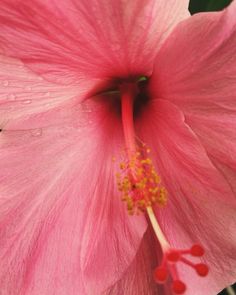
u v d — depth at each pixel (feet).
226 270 0.54
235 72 0.46
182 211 0.55
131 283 0.56
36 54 0.46
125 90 0.56
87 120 0.55
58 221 0.53
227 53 0.45
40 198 0.51
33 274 0.51
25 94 0.48
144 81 0.56
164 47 0.48
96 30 0.45
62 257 0.53
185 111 0.51
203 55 0.46
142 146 0.57
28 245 0.51
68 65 0.48
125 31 0.46
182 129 0.52
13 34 0.43
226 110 0.49
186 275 0.55
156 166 0.56
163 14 0.45
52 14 0.43
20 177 0.50
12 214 0.50
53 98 0.50
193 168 0.53
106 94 0.59
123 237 0.55
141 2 0.43
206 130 0.51
